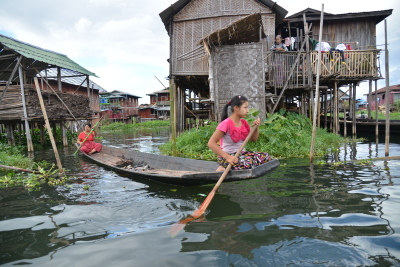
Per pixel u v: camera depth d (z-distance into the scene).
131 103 40.62
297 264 1.75
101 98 35.19
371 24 12.20
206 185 3.89
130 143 12.70
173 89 7.91
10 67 11.59
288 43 10.52
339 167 4.82
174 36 11.06
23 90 9.36
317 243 2.02
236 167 3.34
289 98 14.67
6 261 1.93
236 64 8.53
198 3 10.82
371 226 2.27
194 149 7.75
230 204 3.00
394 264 1.71
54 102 10.78
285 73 9.62
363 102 32.81
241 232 2.26
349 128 13.66
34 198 3.56
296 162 5.52
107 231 2.41
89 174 5.16
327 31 12.38
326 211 2.67
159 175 3.86
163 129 28.31
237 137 3.33
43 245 2.17
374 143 8.73
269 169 3.33
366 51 10.12
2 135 12.55
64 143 11.99
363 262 1.75
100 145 8.31
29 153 9.16
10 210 3.09
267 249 1.96
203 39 8.62
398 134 11.06
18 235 2.38
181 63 11.04
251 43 8.39
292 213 2.65
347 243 2.00
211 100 9.09
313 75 9.84
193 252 1.96
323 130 9.82
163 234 2.29
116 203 3.23
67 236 2.33
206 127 7.95
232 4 10.64
